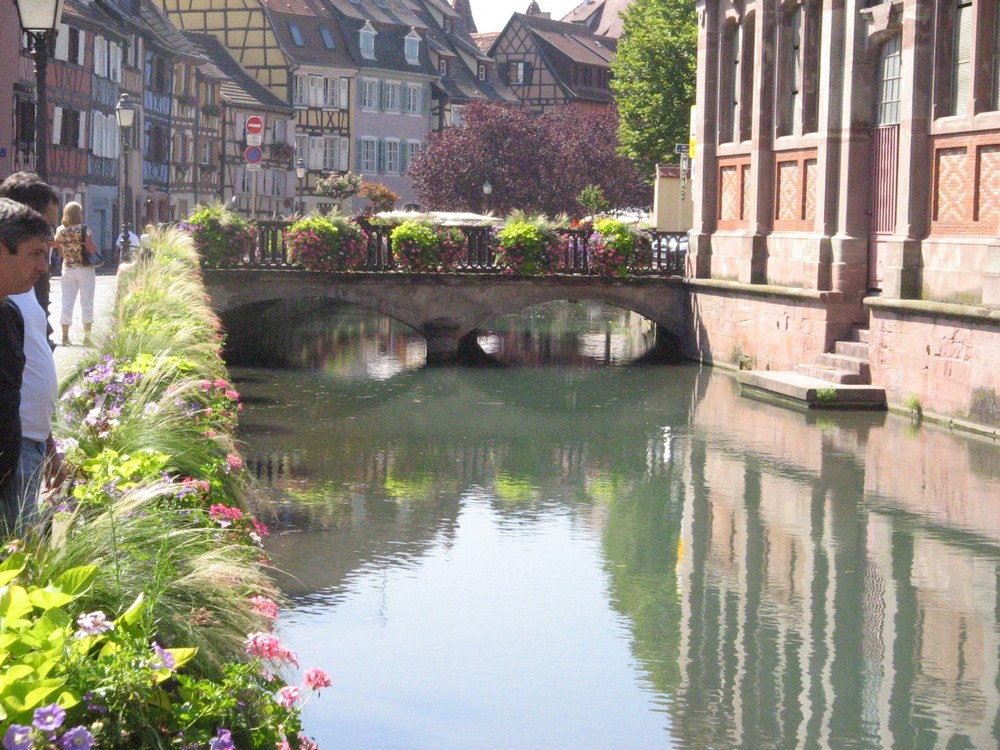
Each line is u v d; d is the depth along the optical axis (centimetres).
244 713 368
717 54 2733
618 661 868
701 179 2764
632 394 2217
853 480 1477
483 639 905
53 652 292
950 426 1827
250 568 501
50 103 4825
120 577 399
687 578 1080
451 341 2767
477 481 1464
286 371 2484
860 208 2181
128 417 723
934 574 1098
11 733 266
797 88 2392
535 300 2791
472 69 9594
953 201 1895
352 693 793
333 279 2700
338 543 1163
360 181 7306
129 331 998
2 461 496
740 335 2541
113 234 5700
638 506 1349
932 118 1942
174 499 592
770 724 761
